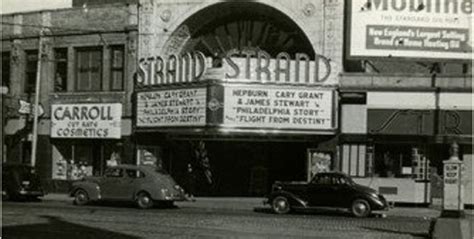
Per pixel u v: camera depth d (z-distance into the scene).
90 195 29.47
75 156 38.66
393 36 33.34
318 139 33.41
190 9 35.69
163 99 34.16
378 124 32.69
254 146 36.59
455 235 18.38
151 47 36.28
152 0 36.28
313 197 26.53
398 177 32.72
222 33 36.84
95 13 37.75
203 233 18.98
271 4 34.44
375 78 32.88
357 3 33.28
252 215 25.81
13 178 32.25
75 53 38.53
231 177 36.72
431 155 32.59
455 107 32.28
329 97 32.66
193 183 36.56
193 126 32.72
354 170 32.81
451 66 35.56
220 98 32.06
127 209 27.95
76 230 19.38
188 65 33.09
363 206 25.86
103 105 37.12
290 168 36.19
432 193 31.89
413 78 32.72
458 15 33.62
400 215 27.47
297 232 19.72
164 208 29.08
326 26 33.78
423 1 33.50
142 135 36.16
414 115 32.53
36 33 39.16
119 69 37.44
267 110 32.34
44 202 31.98
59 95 38.59
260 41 36.34
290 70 32.59
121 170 29.11
